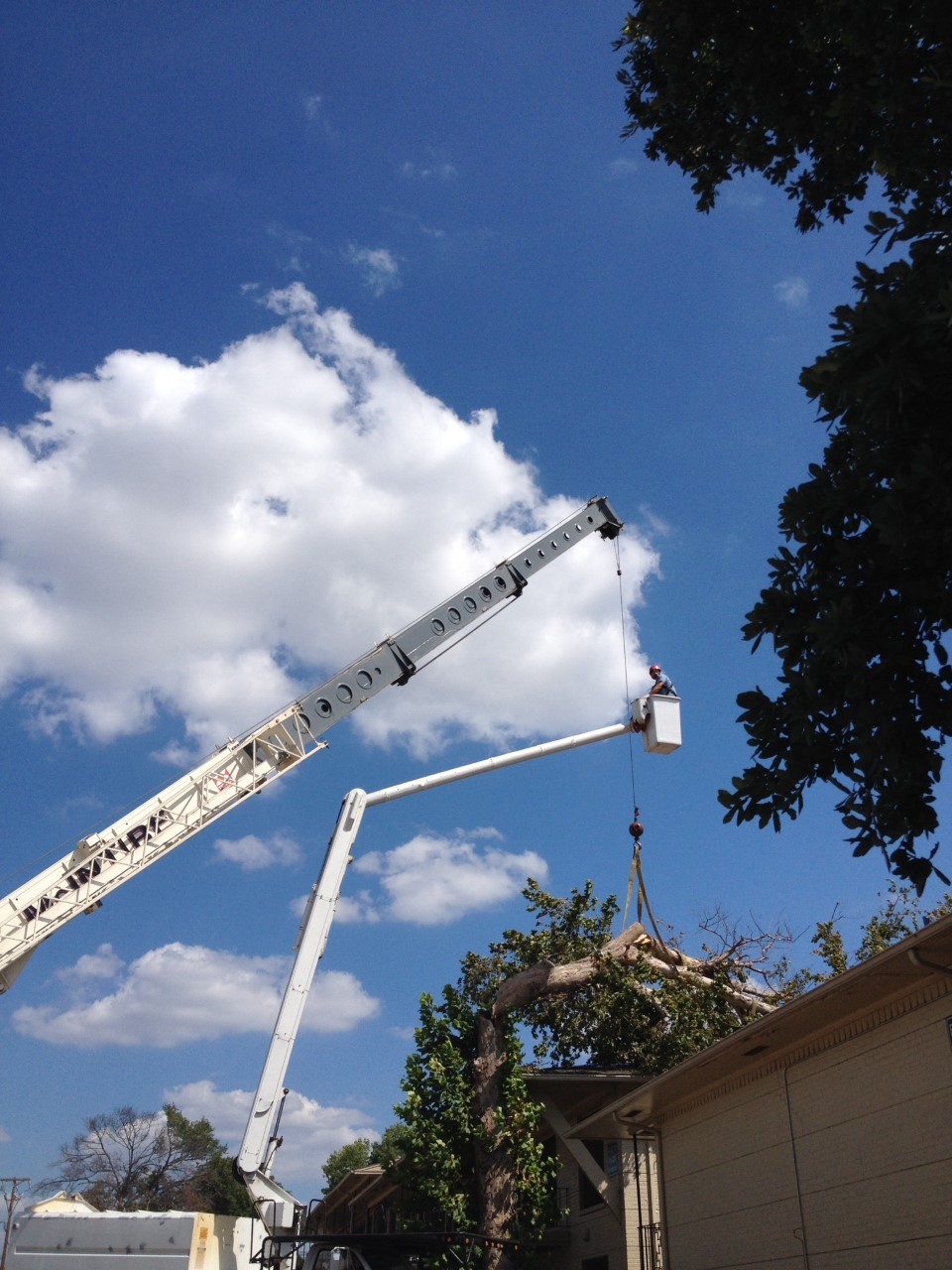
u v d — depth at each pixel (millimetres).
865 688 6492
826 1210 12617
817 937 26484
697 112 10297
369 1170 31344
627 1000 23344
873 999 11812
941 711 6512
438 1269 13930
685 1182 16609
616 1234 20828
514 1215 20250
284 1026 17953
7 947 17938
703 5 9352
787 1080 13820
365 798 19984
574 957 26234
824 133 9500
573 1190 23828
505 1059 21781
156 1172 56250
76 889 18688
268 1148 17172
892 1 7910
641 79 10727
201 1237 14859
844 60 8961
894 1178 11469
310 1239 14406
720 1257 15086
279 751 20969
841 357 6344
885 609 6691
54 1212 14961
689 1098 16734
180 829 19781
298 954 18562
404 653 22797
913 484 6113
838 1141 12570
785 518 7008
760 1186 14211
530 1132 21016
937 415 6285
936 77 7609
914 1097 11312
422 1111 21375
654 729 22422
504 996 22109
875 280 6688
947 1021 10914
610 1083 22547
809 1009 11992
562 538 25672
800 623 6875
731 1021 23641
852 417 6734
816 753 6797
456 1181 20922
